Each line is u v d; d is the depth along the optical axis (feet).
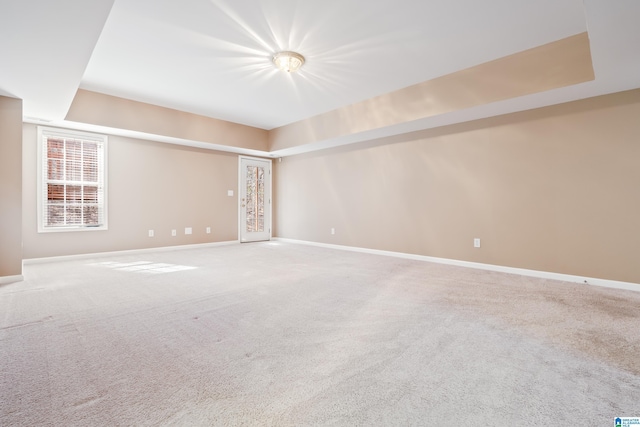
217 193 20.95
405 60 11.19
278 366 5.35
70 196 15.17
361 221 18.30
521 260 12.41
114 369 5.22
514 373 5.13
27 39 7.41
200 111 17.39
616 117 10.33
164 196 18.38
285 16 8.54
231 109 16.99
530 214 12.16
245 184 22.59
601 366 5.34
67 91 10.55
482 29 9.23
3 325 7.05
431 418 4.04
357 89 13.98
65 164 14.99
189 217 19.53
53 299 8.99
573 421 3.99
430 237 15.24
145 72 12.17
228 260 15.35
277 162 24.17
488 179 13.26
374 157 17.57
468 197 13.89
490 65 11.28
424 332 6.77
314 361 5.53
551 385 4.79
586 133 10.88
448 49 10.43
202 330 6.85
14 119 11.19
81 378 4.93
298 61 10.83
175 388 4.69
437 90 12.72
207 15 8.48
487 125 13.25
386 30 9.26
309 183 21.50
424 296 9.41
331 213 20.01
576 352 5.84
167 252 17.81
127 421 3.95
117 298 9.12
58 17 6.56
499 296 9.41
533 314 7.86
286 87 13.74
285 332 6.77
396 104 14.16
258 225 23.39
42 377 4.95
